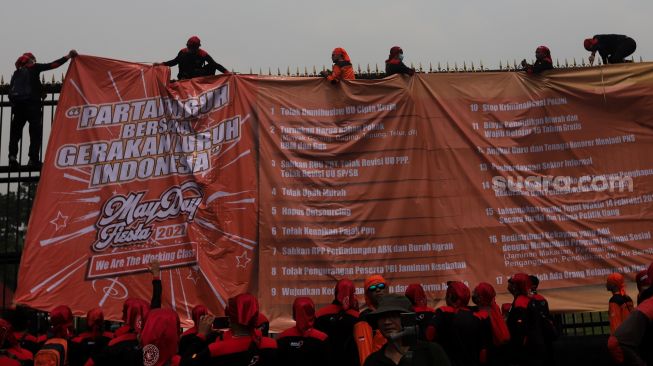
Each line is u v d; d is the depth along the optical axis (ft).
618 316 28.37
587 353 34.17
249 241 33.96
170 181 34.35
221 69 38.09
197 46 37.78
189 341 24.77
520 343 25.95
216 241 33.86
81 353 24.54
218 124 35.22
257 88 35.73
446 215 34.88
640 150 35.76
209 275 33.37
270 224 34.17
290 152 35.04
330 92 35.91
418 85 36.29
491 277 34.37
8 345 20.81
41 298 32.30
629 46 38.50
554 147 35.88
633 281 34.40
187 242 33.65
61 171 33.88
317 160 35.06
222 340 16.78
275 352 17.11
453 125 35.88
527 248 34.68
